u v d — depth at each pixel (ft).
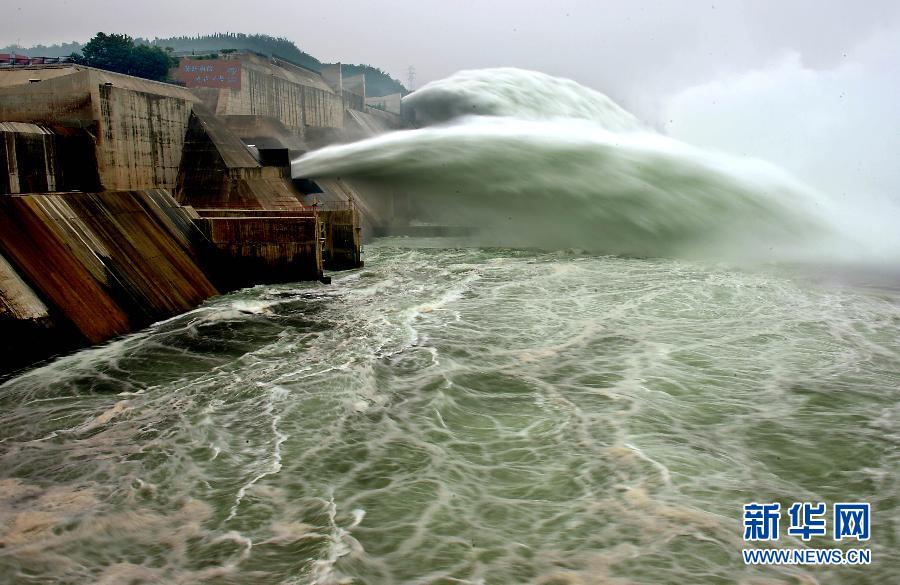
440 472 41.68
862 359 63.10
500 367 61.16
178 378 58.34
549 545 34.35
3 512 36.70
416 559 33.09
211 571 31.96
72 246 71.77
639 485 40.06
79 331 66.54
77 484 39.88
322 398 52.65
